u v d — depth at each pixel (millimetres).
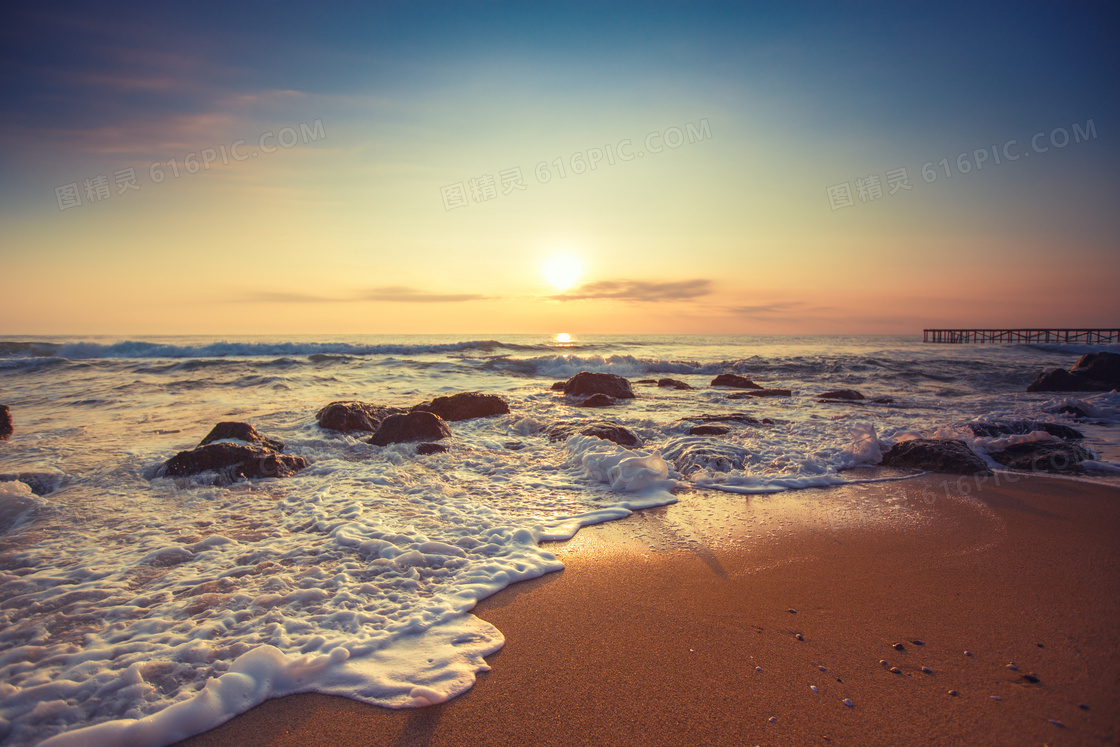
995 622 3080
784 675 2629
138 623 3117
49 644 2914
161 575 3734
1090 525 4629
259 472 6141
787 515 4996
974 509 5070
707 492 5738
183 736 2268
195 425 9305
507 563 3889
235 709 2404
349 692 2525
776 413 10711
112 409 11078
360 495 5539
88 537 4445
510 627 3094
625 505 5285
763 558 4043
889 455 6922
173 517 4898
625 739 2234
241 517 4914
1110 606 3248
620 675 2646
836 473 6398
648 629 3064
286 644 2883
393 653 2814
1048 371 14984
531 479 6215
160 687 2566
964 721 2289
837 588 3539
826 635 2975
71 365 19203
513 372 20031
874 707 2391
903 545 4258
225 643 2908
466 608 3264
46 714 2354
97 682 2586
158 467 6277
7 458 6898
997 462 6809
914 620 3119
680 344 46656
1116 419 9562
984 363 22141
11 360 19031
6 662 2742
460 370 19375
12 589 3502
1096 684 2510
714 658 2779
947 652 2791
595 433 7797
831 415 10391
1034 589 3482
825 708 2391
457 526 4645
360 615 3162
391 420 7953
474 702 2465
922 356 27141
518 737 2254
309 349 26016
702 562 3988
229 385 15141
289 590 3500
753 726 2295
